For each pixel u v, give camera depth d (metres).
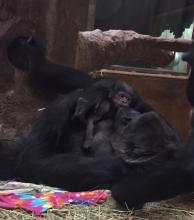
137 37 6.44
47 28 5.04
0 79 5.01
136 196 3.42
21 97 5.08
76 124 4.40
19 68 4.98
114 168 3.91
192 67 4.12
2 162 4.37
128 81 8.53
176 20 10.30
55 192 3.76
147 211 3.62
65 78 4.97
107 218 3.39
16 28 4.93
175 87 8.73
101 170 3.91
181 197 4.00
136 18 10.31
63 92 5.01
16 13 4.91
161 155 3.88
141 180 3.44
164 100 8.73
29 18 4.95
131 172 3.86
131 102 4.56
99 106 4.41
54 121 4.22
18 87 5.06
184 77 8.91
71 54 5.27
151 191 3.38
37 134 4.20
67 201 3.59
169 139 4.14
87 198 3.63
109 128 4.38
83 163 3.96
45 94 5.07
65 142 4.34
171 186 3.32
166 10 10.40
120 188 3.51
